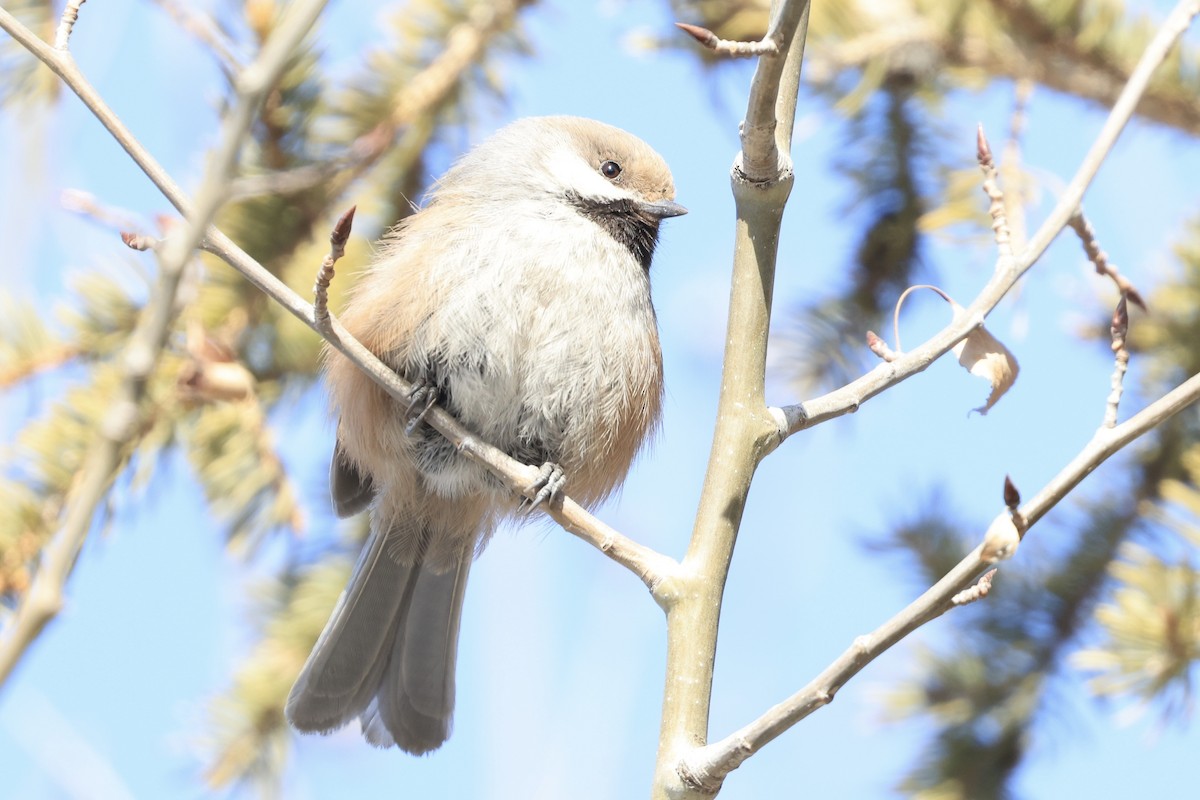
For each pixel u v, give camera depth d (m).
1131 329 8.28
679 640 5.21
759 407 5.50
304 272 8.07
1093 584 8.00
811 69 7.88
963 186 7.93
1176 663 6.47
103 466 3.62
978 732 8.01
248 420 7.91
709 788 4.78
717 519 5.37
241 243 8.09
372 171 8.50
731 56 4.74
